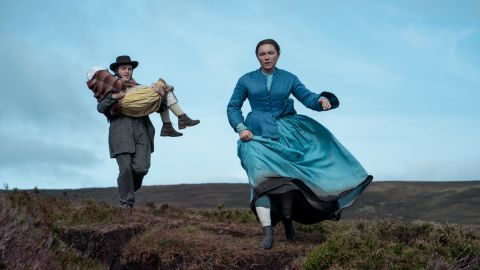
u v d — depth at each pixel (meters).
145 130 8.32
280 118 6.85
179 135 8.63
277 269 6.20
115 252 6.63
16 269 5.43
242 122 6.77
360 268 5.90
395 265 5.88
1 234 5.80
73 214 7.46
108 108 8.04
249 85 6.86
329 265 6.00
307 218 6.92
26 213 6.81
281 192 6.32
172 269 6.24
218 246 6.55
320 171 6.62
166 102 8.41
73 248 6.63
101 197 15.89
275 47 6.86
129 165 8.14
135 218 7.49
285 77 6.93
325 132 6.78
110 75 8.06
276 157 6.48
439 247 6.58
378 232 7.34
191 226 7.38
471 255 6.58
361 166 6.74
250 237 7.22
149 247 6.44
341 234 6.64
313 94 6.75
